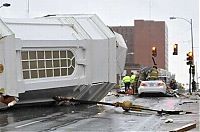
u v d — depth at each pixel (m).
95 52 24.11
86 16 25.36
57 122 16.47
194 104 26.36
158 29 177.25
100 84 24.53
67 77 23.00
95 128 14.67
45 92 22.67
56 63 22.69
